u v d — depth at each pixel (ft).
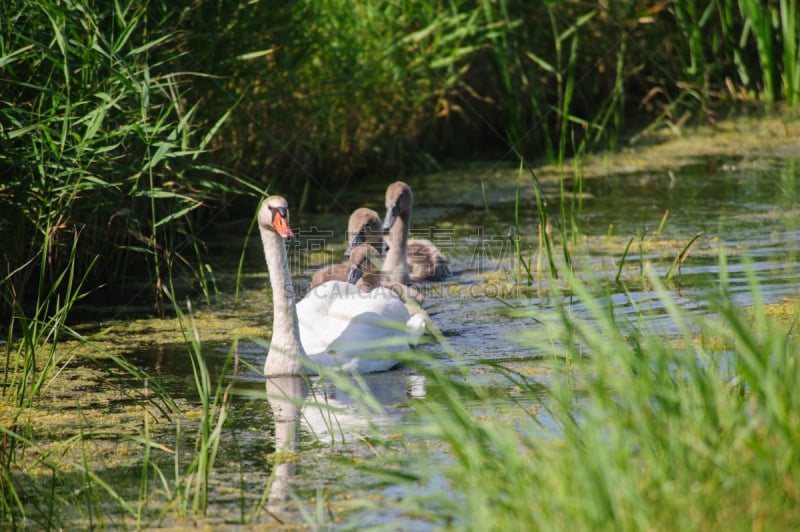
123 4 49.62
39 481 30.45
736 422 25.11
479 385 37.27
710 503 22.22
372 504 27.09
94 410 36.17
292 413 35.35
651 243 57.41
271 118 67.36
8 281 45.21
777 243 55.88
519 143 83.97
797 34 96.37
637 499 22.43
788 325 40.78
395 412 34.86
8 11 43.80
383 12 75.41
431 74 77.71
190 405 36.47
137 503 28.63
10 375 39.63
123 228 52.29
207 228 66.23
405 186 55.26
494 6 81.41
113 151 48.39
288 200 71.87
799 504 22.00
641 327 42.16
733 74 99.14
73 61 45.65
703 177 73.87
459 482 26.73
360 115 75.20
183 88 55.83
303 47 67.21
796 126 88.53
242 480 28.84
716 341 38.93
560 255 56.03
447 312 47.93
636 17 88.07
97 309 49.19
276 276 39.91
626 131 91.20
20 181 44.29
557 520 22.66
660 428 25.58
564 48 86.99
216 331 45.73
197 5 53.98
